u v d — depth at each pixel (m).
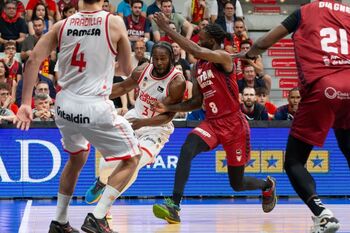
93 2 10.31
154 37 24.83
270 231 12.63
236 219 14.31
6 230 12.81
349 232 12.34
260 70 22.53
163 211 13.50
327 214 10.34
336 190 18.67
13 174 18.28
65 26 10.30
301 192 10.55
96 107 10.23
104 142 10.42
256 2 31.02
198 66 13.65
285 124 18.61
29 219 14.34
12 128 18.27
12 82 21.64
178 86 13.31
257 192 18.75
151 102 13.48
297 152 10.69
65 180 10.90
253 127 18.61
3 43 24.08
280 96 27.80
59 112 10.40
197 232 12.54
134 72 13.62
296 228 13.00
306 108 10.46
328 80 10.29
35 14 24.58
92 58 10.22
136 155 10.59
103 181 13.31
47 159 18.33
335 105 10.33
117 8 26.25
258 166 18.62
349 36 10.57
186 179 13.68
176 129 18.42
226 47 22.77
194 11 26.48
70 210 15.76
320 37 10.53
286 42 28.64
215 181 18.56
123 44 10.37
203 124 13.80
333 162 18.67
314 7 10.73
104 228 10.51
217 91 13.43
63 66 10.39
